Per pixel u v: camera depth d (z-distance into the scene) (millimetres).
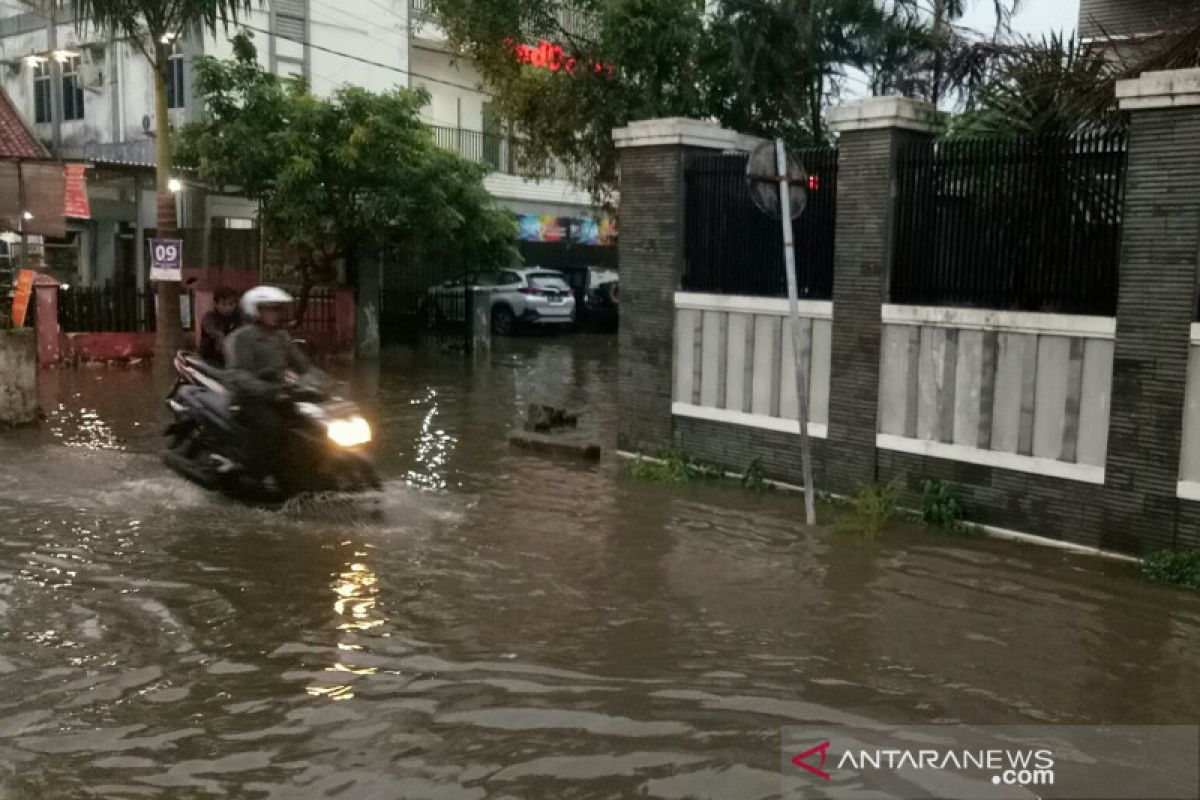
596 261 29922
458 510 8188
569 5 14258
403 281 21875
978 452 7785
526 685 4816
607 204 16047
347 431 7957
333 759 4109
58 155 25047
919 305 8109
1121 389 6949
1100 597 6234
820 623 5727
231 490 8250
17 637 5387
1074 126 8258
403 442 11156
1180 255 6629
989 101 9094
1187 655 5320
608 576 6527
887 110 8125
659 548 7191
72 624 5578
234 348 8094
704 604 6023
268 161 17953
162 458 8977
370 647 5281
